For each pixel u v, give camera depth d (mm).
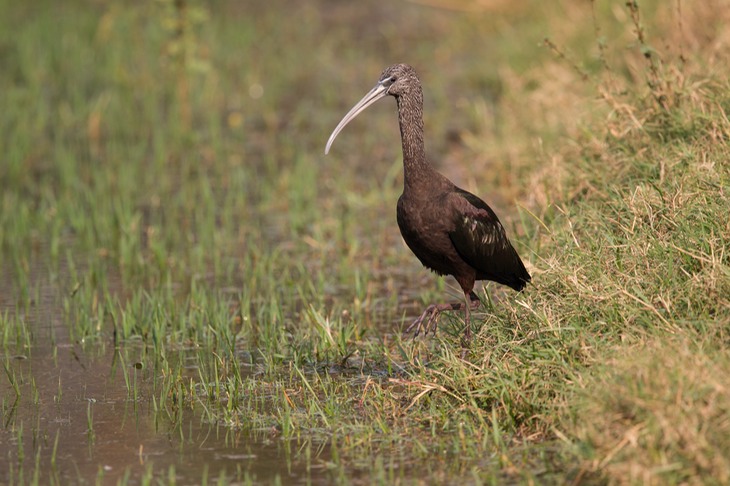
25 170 20281
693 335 9023
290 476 8945
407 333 12250
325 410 10328
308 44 30297
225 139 22500
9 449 9641
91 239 16391
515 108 20250
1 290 14570
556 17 24266
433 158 19844
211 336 12609
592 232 11562
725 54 14555
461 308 11281
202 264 15312
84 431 10055
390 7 33500
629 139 13422
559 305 10172
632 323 9617
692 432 7910
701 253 9688
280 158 21141
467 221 10797
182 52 23453
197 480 8914
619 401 8398
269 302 13852
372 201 17969
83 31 29719
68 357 12188
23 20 30953
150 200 18844
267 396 10891
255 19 32938
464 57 27594
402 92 11203
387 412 10172
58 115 23875
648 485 7805
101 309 13164
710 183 10805
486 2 29375
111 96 24922
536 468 8773
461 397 9969
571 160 14578
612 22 21766
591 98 14930
